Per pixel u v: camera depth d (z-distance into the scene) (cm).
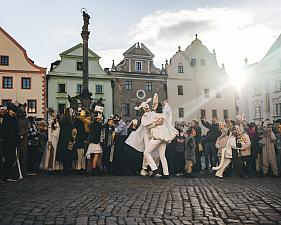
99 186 850
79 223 479
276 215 539
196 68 5603
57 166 1203
